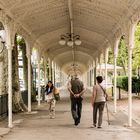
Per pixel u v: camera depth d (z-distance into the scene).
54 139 11.67
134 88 34.28
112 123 15.70
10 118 14.64
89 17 18.34
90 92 45.28
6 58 20.08
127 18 14.32
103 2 14.48
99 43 26.56
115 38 18.94
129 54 14.72
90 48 32.25
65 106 25.06
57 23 20.11
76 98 15.02
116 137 12.08
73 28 22.09
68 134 12.72
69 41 22.23
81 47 32.75
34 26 19.12
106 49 23.91
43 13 16.73
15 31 15.50
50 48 31.44
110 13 15.83
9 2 13.20
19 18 15.34
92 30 21.88
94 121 14.44
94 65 36.59
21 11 14.88
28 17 16.52
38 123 15.80
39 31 21.12
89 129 13.92
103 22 18.38
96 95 14.26
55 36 24.38
